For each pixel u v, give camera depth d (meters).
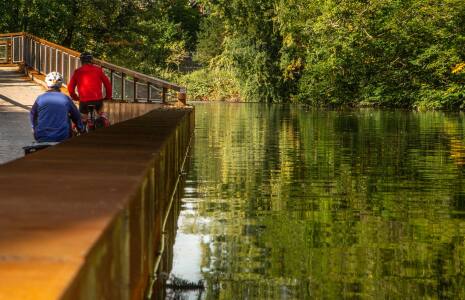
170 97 24.84
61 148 6.92
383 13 52.19
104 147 7.17
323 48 54.22
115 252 3.18
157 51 44.84
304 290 5.61
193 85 86.44
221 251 7.01
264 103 68.00
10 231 2.74
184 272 6.14
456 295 5.49
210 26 112.62
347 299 5.38
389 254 6.91
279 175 13.46
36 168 5.09
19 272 2.18
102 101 14.44
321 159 16.42
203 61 113.25
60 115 10.00
